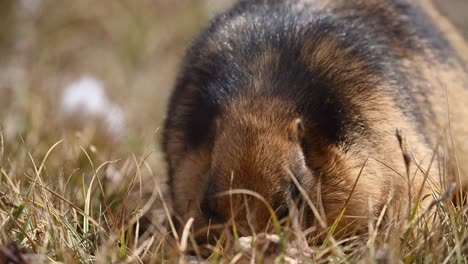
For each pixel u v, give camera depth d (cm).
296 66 938
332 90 932
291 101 902
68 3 2266
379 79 981
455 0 2386
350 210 903
